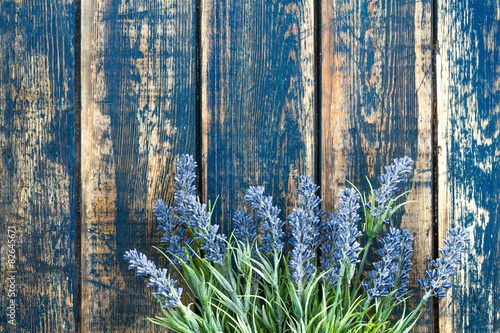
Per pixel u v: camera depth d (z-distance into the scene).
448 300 0.93
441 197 0.94
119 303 0.93
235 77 0.96
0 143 0.95
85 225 0.94
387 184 0.81
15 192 0.95
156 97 0.95
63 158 0.95
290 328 0.78
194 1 0.95
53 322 0.94
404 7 0.95
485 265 0.93
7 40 0.95
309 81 0.95
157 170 0.95
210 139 0.95
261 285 0.87
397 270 0.79
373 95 0.95
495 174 0.94
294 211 0.76
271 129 0.95
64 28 0.95
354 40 0.95
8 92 0.95
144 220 0.94
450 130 0.95
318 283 0.85
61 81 0.95
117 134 0.95
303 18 0.95
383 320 0.80
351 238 0.76
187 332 0.72
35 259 0.94
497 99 0.95
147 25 0.95
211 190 0.95
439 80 0.95
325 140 0.95
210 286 0.78
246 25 0.96
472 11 0.95
